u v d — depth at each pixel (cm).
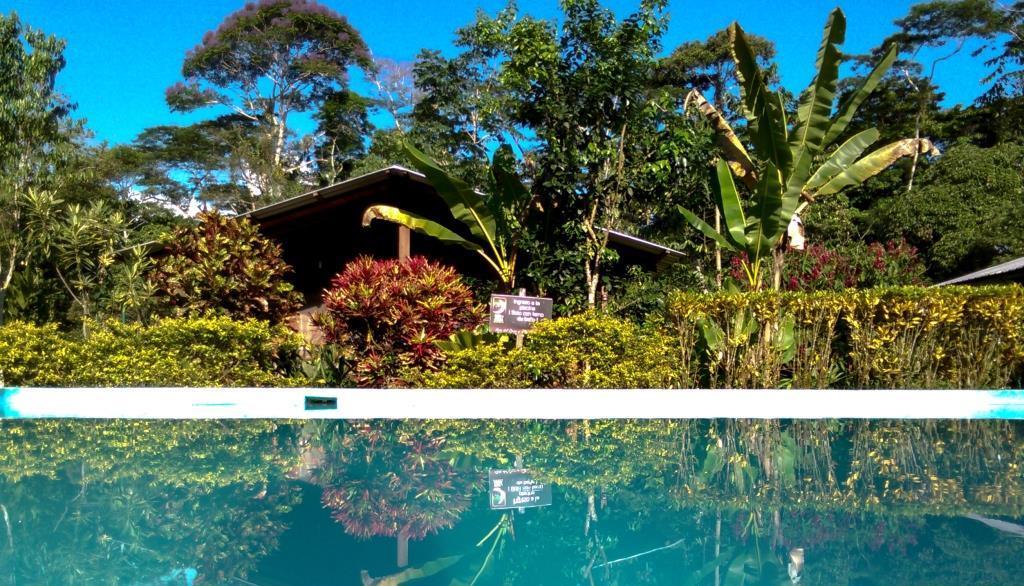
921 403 726
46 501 372
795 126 910
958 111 2953
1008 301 782
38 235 1273
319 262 1371
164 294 931
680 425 643
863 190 2678
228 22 3678
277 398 746
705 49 2814
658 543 311
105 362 792
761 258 912
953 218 2011
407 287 859
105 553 294
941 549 296
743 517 347
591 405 720
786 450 521
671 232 1741
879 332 792
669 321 858
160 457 490
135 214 3164
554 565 282
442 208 1252
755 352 805
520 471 453
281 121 3688
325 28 3766
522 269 1056
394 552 298
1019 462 474
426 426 642
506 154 1012
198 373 788
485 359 772
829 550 298
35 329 823
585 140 1031
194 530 327
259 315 930
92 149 2812
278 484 416
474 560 288
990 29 2844
